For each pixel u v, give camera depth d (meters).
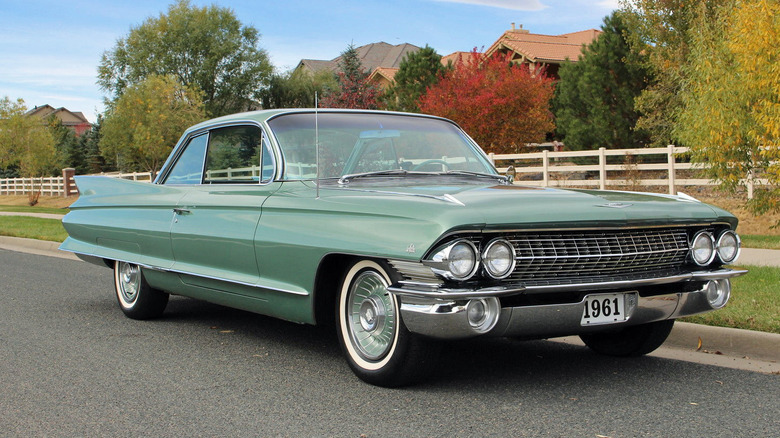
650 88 20.55
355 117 5.38
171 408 4.04
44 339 5.82
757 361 4.98
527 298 3.88
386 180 4.92
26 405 4.12
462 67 23.84
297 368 4.85
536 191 4.38
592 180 18.03
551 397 4.12
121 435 3.63
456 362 4.95
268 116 5.27
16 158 46.25
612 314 4.09
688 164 16.12
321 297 4.53
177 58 55.94
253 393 4.29
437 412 3.87
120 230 6.30
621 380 4.48
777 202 11.83
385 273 4.05
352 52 36.66
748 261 8.88
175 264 5.68
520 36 38.50
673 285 4.33
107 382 4.57
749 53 10.44
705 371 4.71
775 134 10.33
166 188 5.99
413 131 5.45
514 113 22.52
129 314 6.60
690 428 3.61
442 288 3.70
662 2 20.02
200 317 6.71
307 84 55.34
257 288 4.82
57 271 10.41
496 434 3.53
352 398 4.14
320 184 4.79
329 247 4.22
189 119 39.84
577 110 22.38
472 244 3.72
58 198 40.62
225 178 5.50
